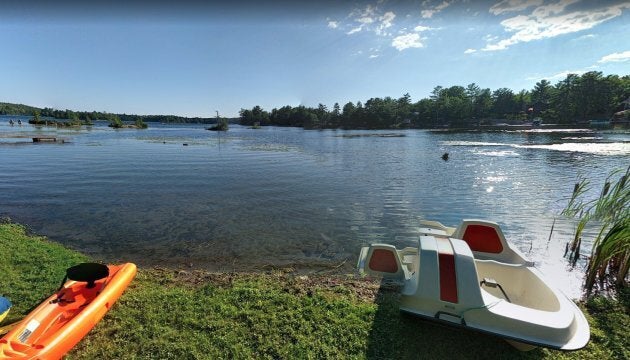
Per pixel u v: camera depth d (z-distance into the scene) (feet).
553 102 326.65
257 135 223.30
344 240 27.58
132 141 141.28
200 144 133.80
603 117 293.23
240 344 13.19
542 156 81.61
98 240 27.32
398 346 13.17
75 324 12.86
